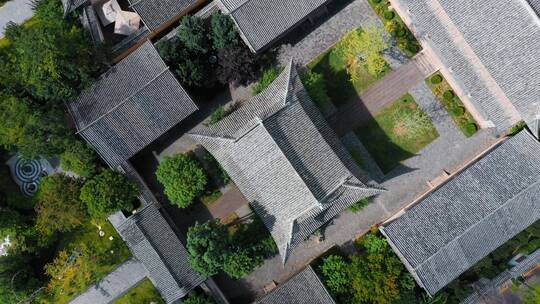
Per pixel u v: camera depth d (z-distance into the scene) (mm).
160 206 50688
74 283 51469
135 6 47250
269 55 51062
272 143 42875
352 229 51156
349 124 51156
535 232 48812
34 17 52500
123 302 51781
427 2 44594
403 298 46438
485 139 50312
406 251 45344
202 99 51656
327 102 48875
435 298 47188
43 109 47000
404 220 46188
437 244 44906
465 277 49562
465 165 49281
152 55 47406
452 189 46156
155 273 48000
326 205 44344
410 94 50625
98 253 51531
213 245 44406
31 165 52594
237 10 44750
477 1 41188
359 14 50938
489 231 45312
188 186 47781
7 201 51750
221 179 51500
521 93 41875
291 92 44375
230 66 47469
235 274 47188
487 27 41438
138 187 49156
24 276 50312
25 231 50125
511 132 48688
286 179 43688
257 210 46938
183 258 47938
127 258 51781
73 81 47188
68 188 48312
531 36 40125
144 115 47375
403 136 50750
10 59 47969
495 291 48250
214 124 47062
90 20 49844
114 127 47000
